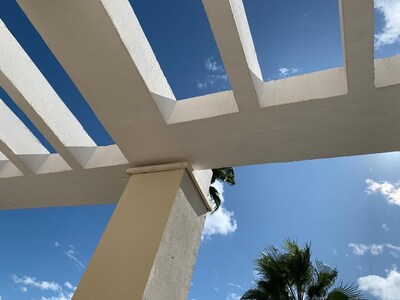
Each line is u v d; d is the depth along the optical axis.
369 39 2.01
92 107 2.94
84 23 2.35
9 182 4.04
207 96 2.95
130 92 2.73
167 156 3.21
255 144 2.88
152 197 3.03
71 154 3.38
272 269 6.38
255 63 2.57
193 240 3.18
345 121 2.53
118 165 3.41
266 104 2.56
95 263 2.69
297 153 2.89
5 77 2.79
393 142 2.63
